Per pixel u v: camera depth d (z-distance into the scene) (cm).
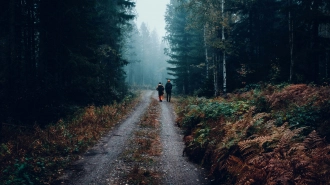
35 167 670
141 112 1816
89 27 1694
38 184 603
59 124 1166
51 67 1534
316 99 904
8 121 1058
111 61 2373
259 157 545
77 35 1494
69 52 1470
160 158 831
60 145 880
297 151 524
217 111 1086
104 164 763
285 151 549
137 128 1288
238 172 547
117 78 2444
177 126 1368
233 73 2306
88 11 1641
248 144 612
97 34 1795
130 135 1138
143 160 804
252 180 481
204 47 2750
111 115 1519
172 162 793
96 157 828
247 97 1404
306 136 641
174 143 1023
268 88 1422
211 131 840
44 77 1410
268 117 862
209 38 2258
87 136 1041
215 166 653
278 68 1820
